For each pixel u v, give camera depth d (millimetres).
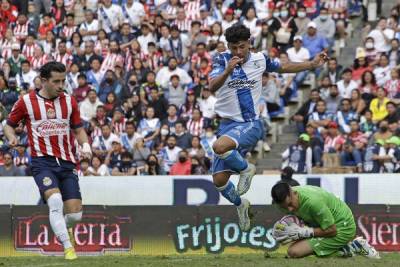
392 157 41281
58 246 34875
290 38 50625
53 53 53531
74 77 50531
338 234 25656
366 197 38906
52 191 25500
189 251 34469
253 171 25719
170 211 34688
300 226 26016
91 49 51812
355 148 42062
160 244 34688
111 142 45094
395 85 45906
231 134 25078
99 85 50438
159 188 40156
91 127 46219
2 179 40969
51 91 25688
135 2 54781
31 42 53719
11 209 35344
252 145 25453
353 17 54312
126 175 41688
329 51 50312
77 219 26203
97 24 54406
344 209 25859
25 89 50375
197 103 46938
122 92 48719
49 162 25797
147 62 50625
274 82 47219
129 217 34906
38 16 58531
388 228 33781
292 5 51594
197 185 39906
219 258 27219
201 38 50969
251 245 33906
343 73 46250
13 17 56781
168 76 48875
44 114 25672
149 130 46031
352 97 44688
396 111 43344
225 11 53031
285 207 25078
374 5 53938
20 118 25969
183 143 44375
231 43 24531
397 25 49219
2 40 55375
